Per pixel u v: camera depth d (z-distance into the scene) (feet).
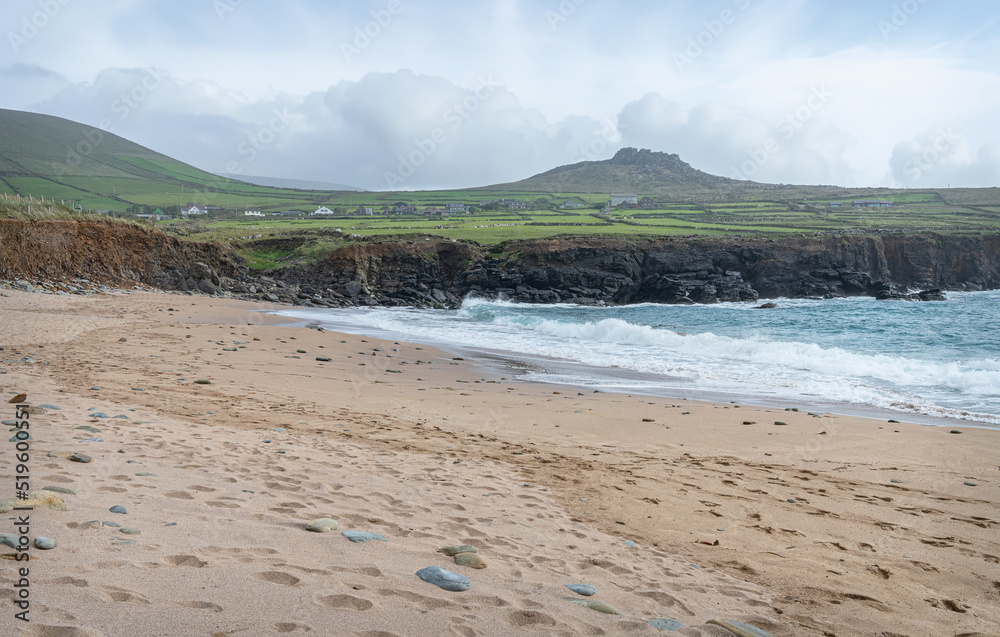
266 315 107.86
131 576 8.97
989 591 14.30
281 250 238.68
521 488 20.79
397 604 9.50
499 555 13.48
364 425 30.17
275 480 17.60
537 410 37.52
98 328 64.18
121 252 144.25
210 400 32.53
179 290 150.82
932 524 19.17
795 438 31.63
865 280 231.91
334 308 163.84
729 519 18.99
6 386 28.02
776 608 12.49
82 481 14.29
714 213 409.90
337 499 16.40
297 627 8.11
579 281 224.12
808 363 61.77
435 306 202.49
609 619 10.44
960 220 360.89
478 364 61.67
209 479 16.56
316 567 10.59
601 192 613.52
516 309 187.21
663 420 35.65
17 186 436.76
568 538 15.88
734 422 35.42
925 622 12.43
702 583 13.50
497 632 9.13
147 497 13.78
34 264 120.26
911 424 35.88
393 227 319.06
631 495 20.99
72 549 9.66
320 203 529.04
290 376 45.65
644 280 232.53
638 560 14.70
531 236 261.44
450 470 22.36
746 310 168.35
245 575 9.69
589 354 69.87
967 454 28.60
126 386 33.27
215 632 7.59
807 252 239.09
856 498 21.76
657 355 69.15
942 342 82.79
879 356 63.82
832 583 14.28
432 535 14.26
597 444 29.37
